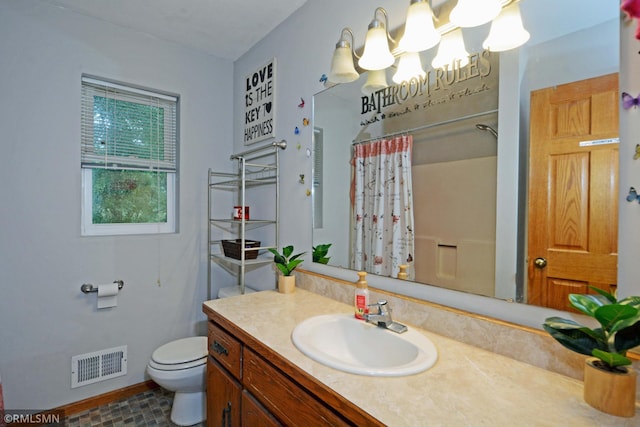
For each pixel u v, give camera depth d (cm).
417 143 123
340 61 133
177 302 222
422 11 107
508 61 97
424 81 121
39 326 176
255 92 220
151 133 219
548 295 90
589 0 82
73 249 185
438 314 111
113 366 199
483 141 103
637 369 74
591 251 82
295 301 153
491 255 101
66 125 182
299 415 92
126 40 201
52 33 178
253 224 225
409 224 125
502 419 67
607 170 80
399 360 105
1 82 164
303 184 180
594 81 82
